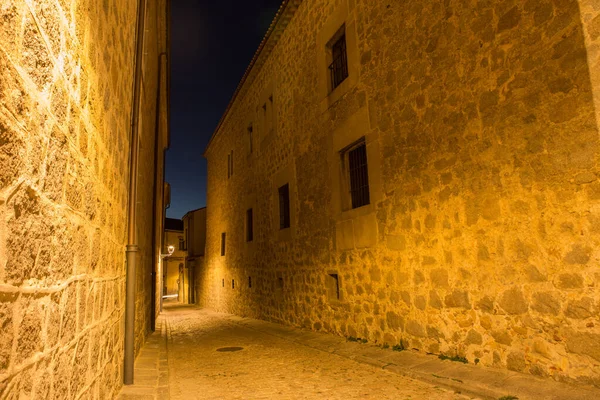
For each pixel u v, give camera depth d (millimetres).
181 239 37094
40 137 1538
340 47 8180
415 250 5621
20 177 1328
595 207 3561
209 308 19609
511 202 4305
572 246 3719
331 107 8008
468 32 4930
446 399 3881
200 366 6008
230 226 15938
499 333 4359
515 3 4348
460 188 4938
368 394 4168
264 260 11797
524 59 4234
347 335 7211
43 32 1565
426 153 5492
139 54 4914
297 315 9344
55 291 1729
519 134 4250
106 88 3002
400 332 5840
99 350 2822
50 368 1647
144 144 7332
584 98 3676
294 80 10023
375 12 6699
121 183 4016
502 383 3910
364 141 7133
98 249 2760
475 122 4770
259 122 12734
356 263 7012
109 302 3305
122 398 3838
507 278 4309
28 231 1405
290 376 5121
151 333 10164
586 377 3539
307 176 9070
